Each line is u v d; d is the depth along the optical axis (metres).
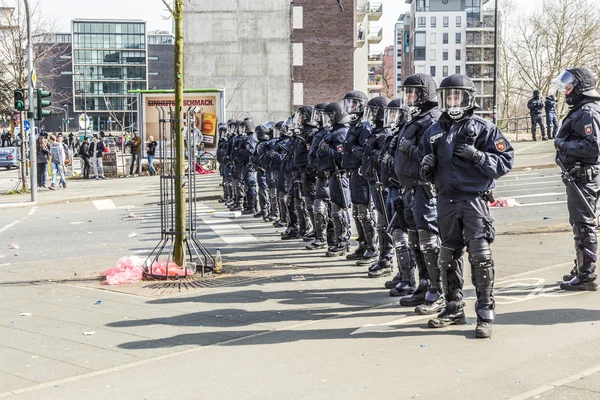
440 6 115.56
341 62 45.16
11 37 41.66
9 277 10.41
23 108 23.20
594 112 7.88
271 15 44.94
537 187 20.19
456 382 5.21
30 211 21.08
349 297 8.38
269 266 10.59
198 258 10.54
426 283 7.70
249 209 18.11
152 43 144.12
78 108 135.88
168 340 6.78
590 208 7.96
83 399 5.23
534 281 8.65
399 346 6.21
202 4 44.84
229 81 45.22
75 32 135.88
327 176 11.34
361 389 5.17
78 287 9.50
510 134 40.03
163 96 33.81
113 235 15.10
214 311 7.88
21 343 6.84
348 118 10.96
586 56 53.69
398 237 8.27
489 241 6.51
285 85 45.28
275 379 5.49
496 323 6.80
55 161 28.52
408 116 8.04
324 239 12.09
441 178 6.53
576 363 5.50
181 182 10.09
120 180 32.66
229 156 19.67
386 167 8.46
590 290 8.01
